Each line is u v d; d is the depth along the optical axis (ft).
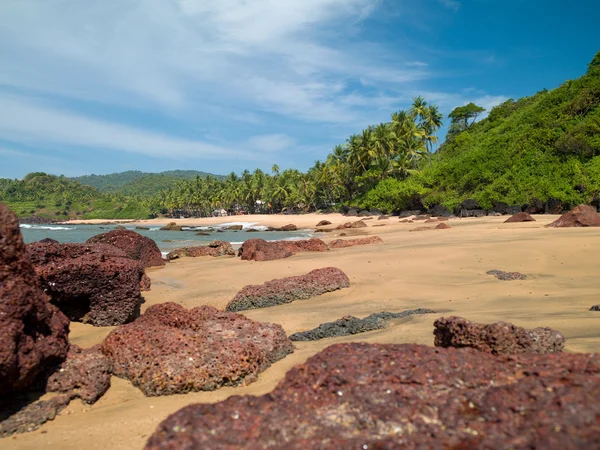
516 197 157.58
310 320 28.14
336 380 10.53
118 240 56.44
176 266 59.21
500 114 272.10
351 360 11.25
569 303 28.09
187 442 8.59
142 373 17.75
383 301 33.06
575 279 37.50
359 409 9.49
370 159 249.75
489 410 9.00
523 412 8.75
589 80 186.39
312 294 36.35
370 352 11.69
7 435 14.53
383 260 51.44
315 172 321.52
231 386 17.37
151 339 19.12
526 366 10.71
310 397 10.09
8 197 557.74
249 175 382.63
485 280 38.75
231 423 9.14
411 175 232.73
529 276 39.99
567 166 153.79
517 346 15.98
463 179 187.93
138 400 16.81
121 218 504.84
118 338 19.75
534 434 8.05
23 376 15.92
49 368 17.52
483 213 160.56
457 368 10.68
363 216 218.18
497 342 15.92
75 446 13.44
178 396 16.88
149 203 515.50
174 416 9.43
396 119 245.04
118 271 29.43
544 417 8.39
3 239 17.03
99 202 563.48
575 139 158.20
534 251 50.11
